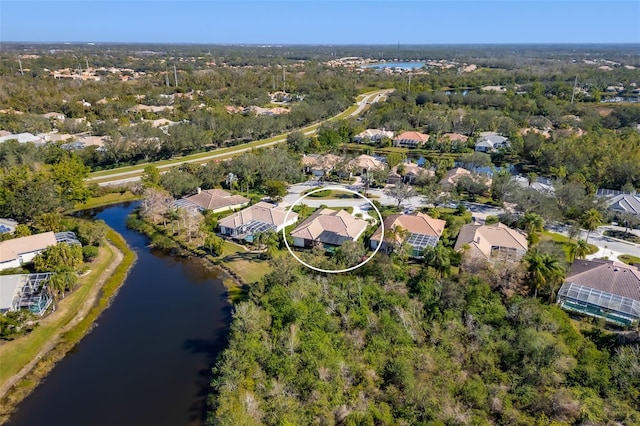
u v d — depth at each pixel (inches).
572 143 4591.5
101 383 1775.3
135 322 2177.7
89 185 3892.7
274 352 1788.9
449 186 3784.5
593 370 1676.9
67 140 5196.9
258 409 1525.6
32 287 2191.2
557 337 1844.2
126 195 3927.2
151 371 1846.7
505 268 2267.5
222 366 1739.7
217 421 1471.5
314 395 1583.4
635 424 1439.5
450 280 2196.1
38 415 1614.2
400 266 2472.9
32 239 2659.9
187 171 4030.5
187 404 1678.2
